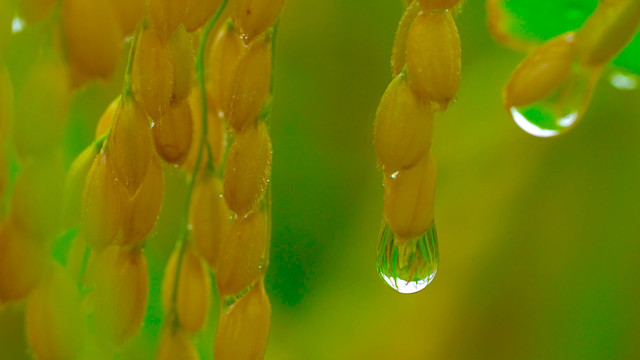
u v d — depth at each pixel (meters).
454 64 0.18
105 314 0.18
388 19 0.27
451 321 0.28
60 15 0.17
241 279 0.18
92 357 0.18
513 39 0.21
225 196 0.18
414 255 0.19
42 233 0.18
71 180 0.18
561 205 0.28
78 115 0.21
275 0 0.18
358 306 0.27
